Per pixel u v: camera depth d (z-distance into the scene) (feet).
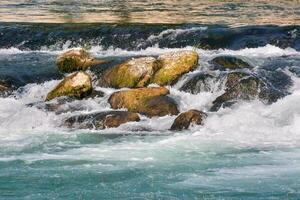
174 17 108.37
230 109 58.49
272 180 42.32
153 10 122.21
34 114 59.62
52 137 54.44
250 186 41.37
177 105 59.82
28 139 53.88
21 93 67.72
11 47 88.63
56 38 88.48
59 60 72.64
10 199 40.16
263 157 47.47
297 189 40.70
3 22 99.50
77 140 53.36
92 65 71.87
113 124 56.34
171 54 67.00
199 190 40.93
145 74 65.26
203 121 55.88
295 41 80.74
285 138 52.80
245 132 54.24
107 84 66.74
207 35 83.61
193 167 45.34
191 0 144.56
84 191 41.27
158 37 85.20
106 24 92.17
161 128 55.88
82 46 86.48
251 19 102.73
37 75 71.97
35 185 42.45
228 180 42.50
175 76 64.90
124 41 85.61
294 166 45.16
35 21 104.83
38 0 148.77
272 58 74.54
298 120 55.77
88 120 57.36
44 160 47.62
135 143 51.93
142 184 42.22
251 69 67.00
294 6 125.49
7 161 47.47
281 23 95.86
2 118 60.03
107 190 41.37
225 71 64.54
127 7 129.59
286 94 60.90
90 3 141.38
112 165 46.09
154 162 46.62
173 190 41.09
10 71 73.31
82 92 63.00
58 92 63.36
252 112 57.31
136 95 60.64
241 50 79.92
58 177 43.75
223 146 50.55
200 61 70.33
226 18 104.94
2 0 147.64
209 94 62.03
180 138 52.95
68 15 115.03
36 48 88.07
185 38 84.07
